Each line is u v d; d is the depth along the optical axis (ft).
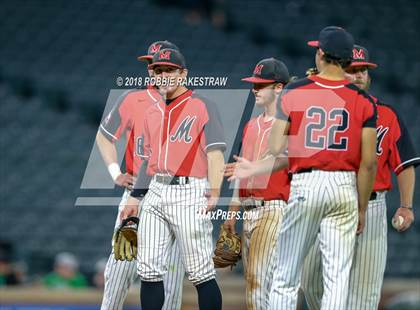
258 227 54.19
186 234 50.24
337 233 46.21
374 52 177.17
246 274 55.26
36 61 162.09
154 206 50.62
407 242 130.11
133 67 162.81
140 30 173.58
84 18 175.32
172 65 50.80
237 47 171.32
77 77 158.71
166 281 54.85
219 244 55.47
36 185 137.08
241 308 90.38
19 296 87.30
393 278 123.03
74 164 141.38
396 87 169.68
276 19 182.60
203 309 50.52
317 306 54.29
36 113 151.12
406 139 52.95
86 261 123.95
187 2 184.24
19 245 125.80
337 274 45.83
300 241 46.91
